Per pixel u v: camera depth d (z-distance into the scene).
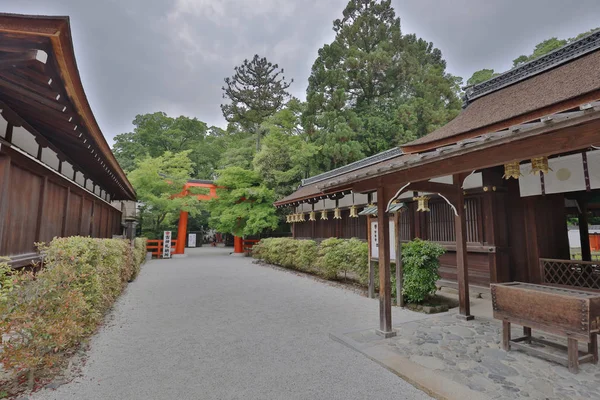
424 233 8.63
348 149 19.05
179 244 19.14
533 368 3.35
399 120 21.27
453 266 7.88
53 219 5.98
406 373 3.21
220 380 3.13
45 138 5.66
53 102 3.93
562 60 7.01
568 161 5.79
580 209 8.12
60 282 3.41
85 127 4.98
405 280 6.41
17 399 2.74
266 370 3.37
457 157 3.42
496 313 3.99
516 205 7.01
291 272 11.77
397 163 3.93
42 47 2.92
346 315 5.71
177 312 5.95
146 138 30.95
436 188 5.17
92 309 4.18
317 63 23.86
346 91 23.78
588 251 8.00
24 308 2.99
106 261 5.49
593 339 3.44
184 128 34.72
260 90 28.33
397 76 23.31
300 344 4.20
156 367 3.45
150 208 18.08
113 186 11.18
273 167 18.50
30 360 2.79
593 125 2.36
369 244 7.24
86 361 3.61
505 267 6.89
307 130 21.20
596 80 5.05
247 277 10.62
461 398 2.70
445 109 22.22
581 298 3.15
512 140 2.71
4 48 2.88
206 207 19.86
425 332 4.60
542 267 6.38
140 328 4.91
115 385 3.03
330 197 12.55
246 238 21.67
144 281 9.73
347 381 3.12
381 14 25.84
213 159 34.34
